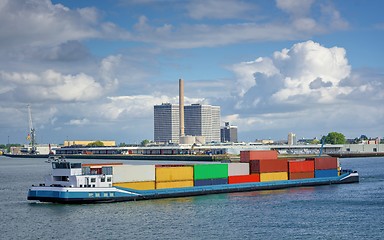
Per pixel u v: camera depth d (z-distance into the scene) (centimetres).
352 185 14000
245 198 11212
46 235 7819
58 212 9475
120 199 10431
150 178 10881
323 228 8125
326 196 11625
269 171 12744
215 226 8269
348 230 7994
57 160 10962
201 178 11631
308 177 13575
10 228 8338
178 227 8194
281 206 10169
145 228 8138
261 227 8194
